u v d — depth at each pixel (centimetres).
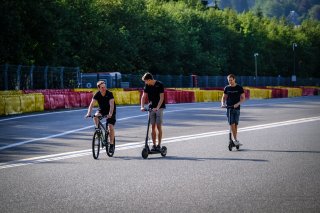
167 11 9481
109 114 1222
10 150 1373
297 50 14288
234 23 12012
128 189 838
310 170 1011
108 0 7850
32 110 3044
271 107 3688
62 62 6156
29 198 779
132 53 7569
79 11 6975
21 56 5297
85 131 1905
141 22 8156
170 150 1355
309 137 1675
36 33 5741
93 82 5262
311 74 14912
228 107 1359
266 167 1053
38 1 5653
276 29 14012
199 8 12838
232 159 1176
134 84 5684
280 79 9838
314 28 15650
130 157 1231
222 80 7400
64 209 707
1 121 2350
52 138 1672
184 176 954
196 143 1509
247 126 2102
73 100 3497
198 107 3603
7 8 5147
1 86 3409
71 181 914
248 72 11812
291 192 799
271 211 681
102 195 795
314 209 689
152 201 750
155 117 1228
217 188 838
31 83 3703
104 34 7144
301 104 4203
